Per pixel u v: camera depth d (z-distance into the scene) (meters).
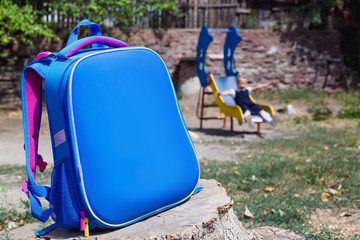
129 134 2.15
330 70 17.00
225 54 11.96
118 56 2.21
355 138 8.84
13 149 8.44
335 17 17.55
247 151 8.02
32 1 13.98
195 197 2.57
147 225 2.15
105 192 2.02
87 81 2.04
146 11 15.60
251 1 17.25
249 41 16.69
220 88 11.22
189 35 16.27
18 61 14.73
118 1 14.42
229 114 10.18
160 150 2.29
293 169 6.18
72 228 2.21
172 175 2.31
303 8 16.86
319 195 4.91
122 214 2.07
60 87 2.02
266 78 16.88
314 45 16.89
